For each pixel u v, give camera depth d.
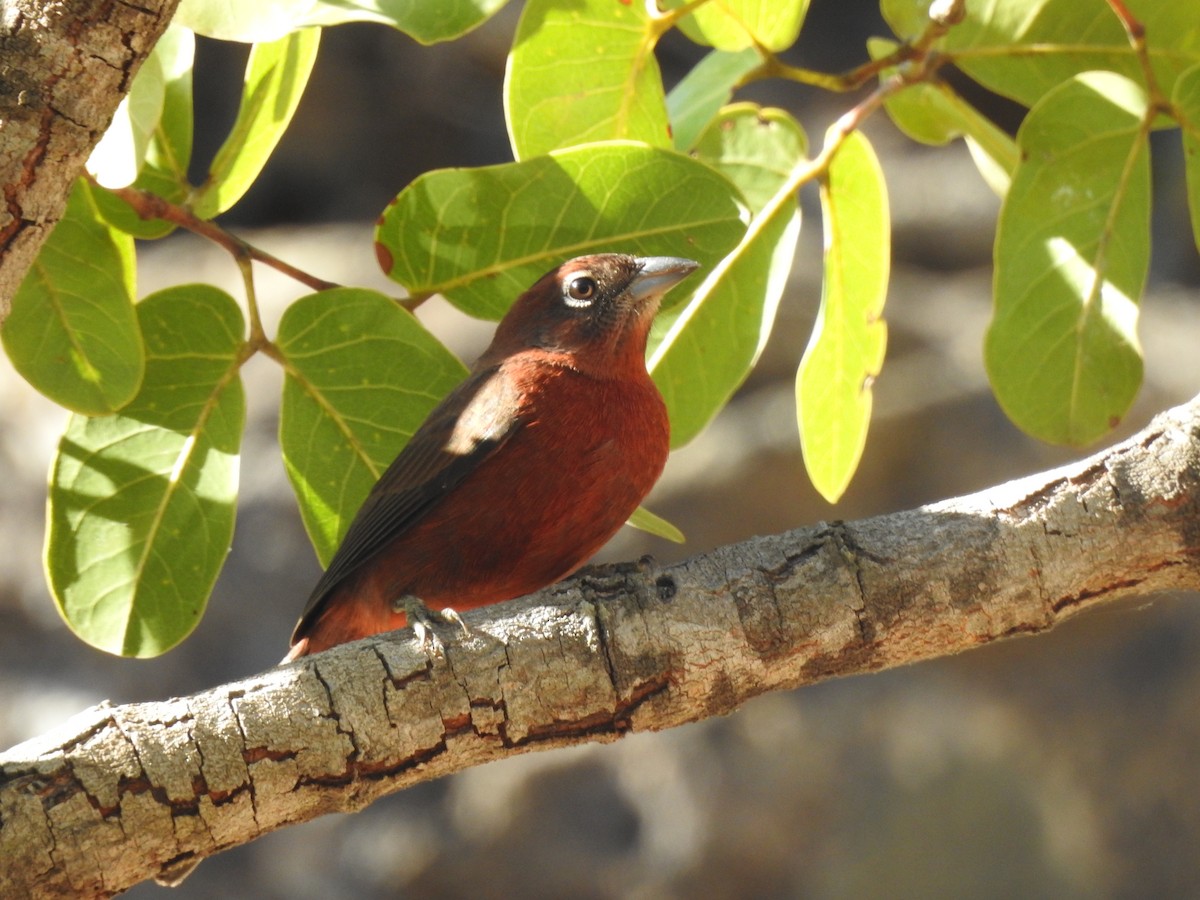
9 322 7.03
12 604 19.88
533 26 7.63
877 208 8.41
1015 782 19.52
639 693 6.56
